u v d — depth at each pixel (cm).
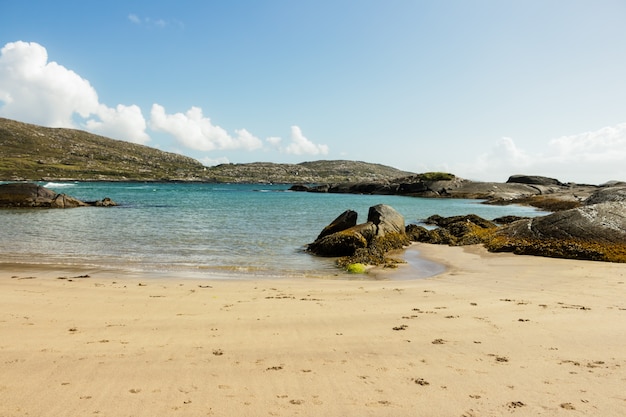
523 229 2353
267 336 853
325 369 674
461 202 8338
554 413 517
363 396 572
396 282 1531
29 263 1825
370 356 734
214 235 2906
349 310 1072
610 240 1978
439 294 1281
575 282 1452
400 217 2748
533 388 593
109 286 1377
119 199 7456
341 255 2177
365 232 2328
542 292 1302
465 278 1590
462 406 539
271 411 528
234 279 1584
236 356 734
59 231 2959
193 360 712
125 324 934
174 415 515
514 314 1021
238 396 572
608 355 724
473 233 2806
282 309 1083
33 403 542
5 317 962
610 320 952
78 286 1361
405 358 723
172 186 16538
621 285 1391
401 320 974
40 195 5062
